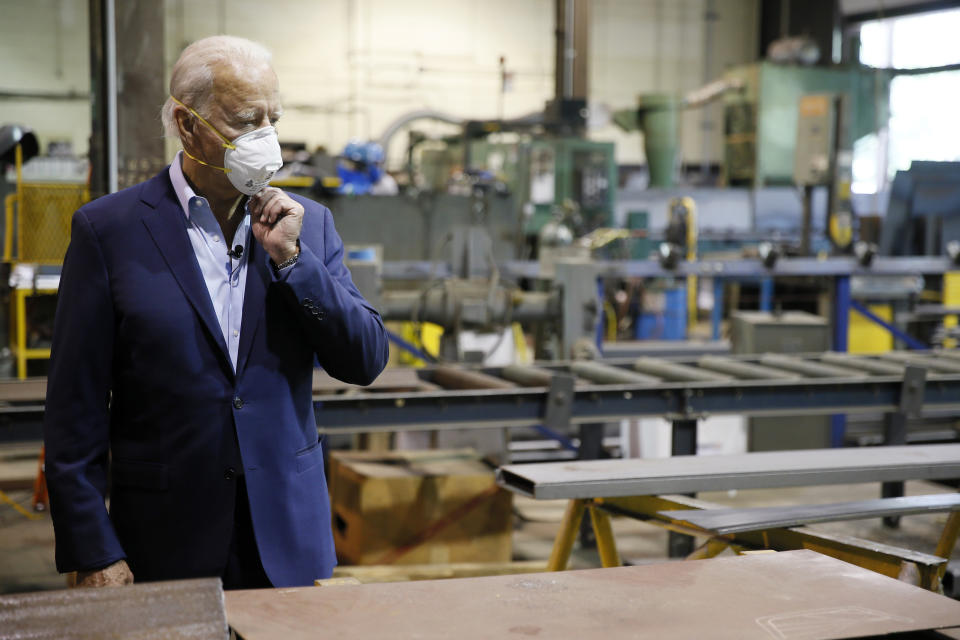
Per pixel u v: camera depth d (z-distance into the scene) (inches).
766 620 40.3
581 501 92.4
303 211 54.2
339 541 140.3
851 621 40.1
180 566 54.9
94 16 150.4
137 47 159.2
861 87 497.7
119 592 39.6
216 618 37.1
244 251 56.7
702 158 640.4
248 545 55.9
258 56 53.7
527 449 191.6
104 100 151.7
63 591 39.6
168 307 54.1
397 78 564.1
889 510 78.5
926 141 571.5
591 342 188.9
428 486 133.0
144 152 160.9
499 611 41.5
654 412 137.6
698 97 490.9
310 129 547.5
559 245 242.1
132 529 55.3
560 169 376.2
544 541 161.3
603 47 617.0
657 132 485.7
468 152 377.1
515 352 219.6
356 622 40.1
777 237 417.7
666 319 357.7
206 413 54.6
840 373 152.2
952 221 267.1
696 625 39.7
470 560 135.0
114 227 54.5
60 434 53.8
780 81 480.4
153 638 35.3
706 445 188.9
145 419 54.9
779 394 141.5
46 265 191.8
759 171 479.2
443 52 571.5
